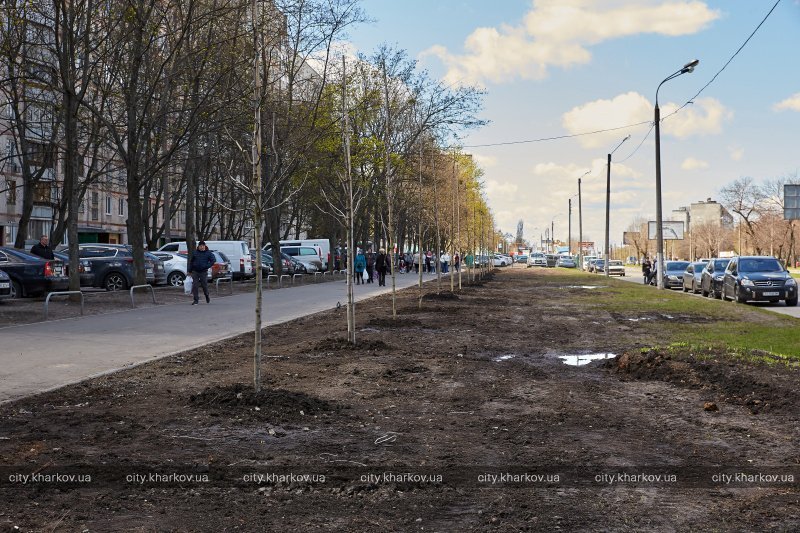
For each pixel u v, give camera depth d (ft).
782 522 15.21
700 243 447.01
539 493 17.08
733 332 52.85
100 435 21.49
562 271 268.21
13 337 46.70
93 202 201.16
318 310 72.13
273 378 32.07
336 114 94.48
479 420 24.59
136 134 86.69
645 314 70.85
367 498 16.58
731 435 22.65
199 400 25.85
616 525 15.06
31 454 19.40
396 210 133.69
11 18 73.87
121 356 38.70
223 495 16.58
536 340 48.24
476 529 14.78
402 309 70.85
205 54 79.10
